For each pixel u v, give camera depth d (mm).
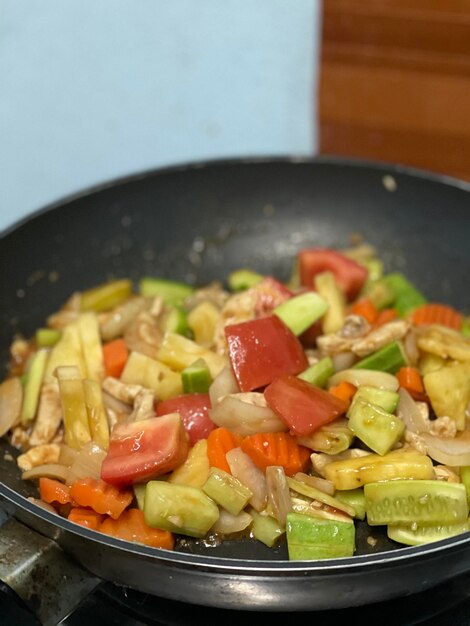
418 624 362
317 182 576
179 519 364
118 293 533
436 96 661
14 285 506
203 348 457
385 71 660
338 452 391
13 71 722
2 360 491
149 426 389
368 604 364
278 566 302
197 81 712
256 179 575
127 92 727
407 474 377
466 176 696
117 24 692
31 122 751
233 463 388
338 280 531
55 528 324
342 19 647
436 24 627
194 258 579
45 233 523
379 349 444
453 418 416
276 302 490
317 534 363
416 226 566
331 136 711
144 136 750
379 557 305
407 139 690
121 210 554
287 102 707
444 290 557
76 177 780
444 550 309
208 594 325
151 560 309
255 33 677
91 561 330
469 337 479
